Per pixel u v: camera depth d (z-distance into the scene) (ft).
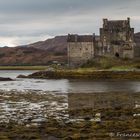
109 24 615.98
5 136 113.39
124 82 409.90
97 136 111.04
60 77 501.97
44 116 156.76
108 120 141.79
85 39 587.68
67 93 280.92
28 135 114.32
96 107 188.24
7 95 264.93
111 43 599.57
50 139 110.52
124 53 591.78
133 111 165.27
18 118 151.64
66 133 117.19
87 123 134.10
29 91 303.48
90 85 370.53
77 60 586.04
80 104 204.64
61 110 177.06
